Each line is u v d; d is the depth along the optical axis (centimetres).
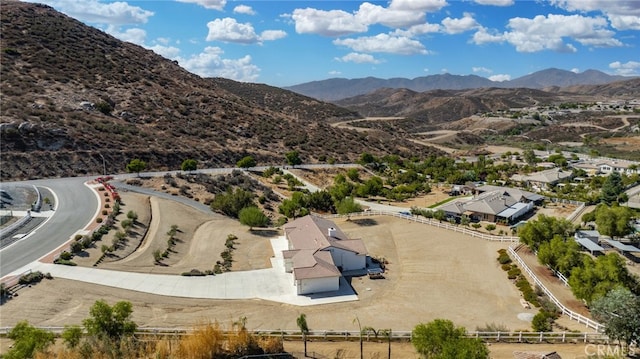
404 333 3803
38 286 4341
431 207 9100
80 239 5503
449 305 4434
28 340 2894
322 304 4481
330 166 12394
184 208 7381
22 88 10975
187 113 13750
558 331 3741
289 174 10819
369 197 10094
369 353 3478
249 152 12362
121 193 7731
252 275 5125
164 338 3444
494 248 5953
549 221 5816
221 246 6041
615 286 3762
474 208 8200
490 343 3609
